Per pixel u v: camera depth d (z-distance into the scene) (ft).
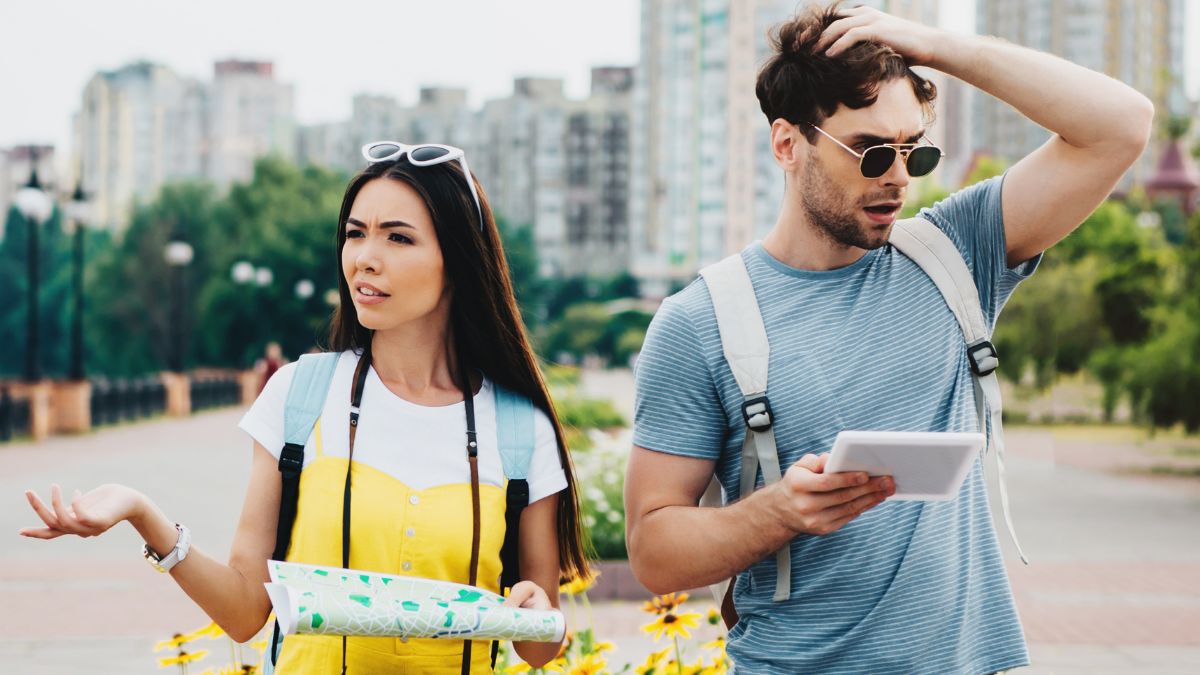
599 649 12.61
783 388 7.34
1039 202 7.71
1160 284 67.97
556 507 7.86
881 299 7.54
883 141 7.17
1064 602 26.68
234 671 11.37
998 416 7.59
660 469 7.59
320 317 193.36
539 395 7.92
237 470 58.29
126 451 70.54
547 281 391.65
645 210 372.58
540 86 429.79
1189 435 57.62
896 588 7.12
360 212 7.48
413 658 7.11
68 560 32.63
